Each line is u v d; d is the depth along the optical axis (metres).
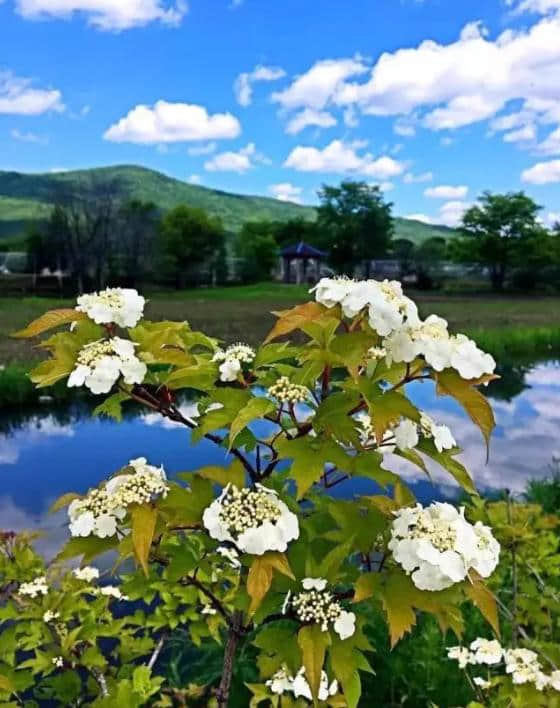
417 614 4.78
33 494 9.38
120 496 1.97
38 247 60.19
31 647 3.34
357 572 2.14
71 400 15.49
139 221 64.44
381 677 4.38
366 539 2.07
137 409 14.74
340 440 2.02
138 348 2.17
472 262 75.75
